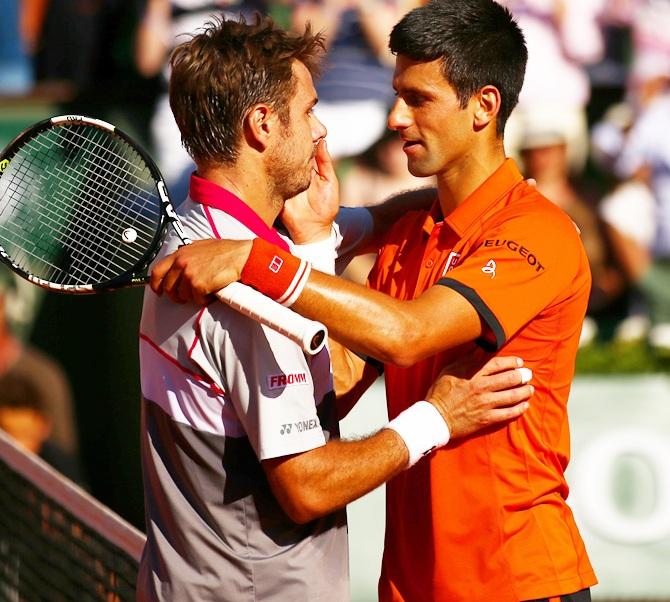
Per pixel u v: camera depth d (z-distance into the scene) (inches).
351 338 359.9
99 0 995.9
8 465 685.3
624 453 986.7
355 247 465.1
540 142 995.9
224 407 358.0
